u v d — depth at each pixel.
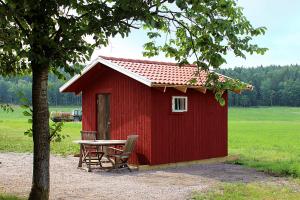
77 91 20.42
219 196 11.62
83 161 16.55
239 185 13.30
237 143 30.25
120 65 17.55
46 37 8.19
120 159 16.12
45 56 8.41
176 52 9.88
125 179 14.38
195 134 18.44
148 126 16.77
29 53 8.09
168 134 17.33
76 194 11.88
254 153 22.62
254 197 11.60
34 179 9.13
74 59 8.65
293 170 15.87
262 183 13.84
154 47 10.19
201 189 12.65
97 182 13.77
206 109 18.98
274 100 162.62
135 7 7.98
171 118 17.45
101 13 8.08
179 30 9.75
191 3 8.36
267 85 164.12
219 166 17.83
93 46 9.18
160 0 8.47
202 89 18.12
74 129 43.69
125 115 17.80
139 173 15.70
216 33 8.62
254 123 68.81
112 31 8.16
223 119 19.77
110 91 18.50
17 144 25.20
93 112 19.47
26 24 8.92
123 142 16.33
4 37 8.88
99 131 19.34
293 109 144.50
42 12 8.12
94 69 18.62
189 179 14.51
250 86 18.00
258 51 8.69
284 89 162.75
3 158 19.36
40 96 9.02
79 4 8.15
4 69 10.21
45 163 9.10
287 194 12.08
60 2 7.92
